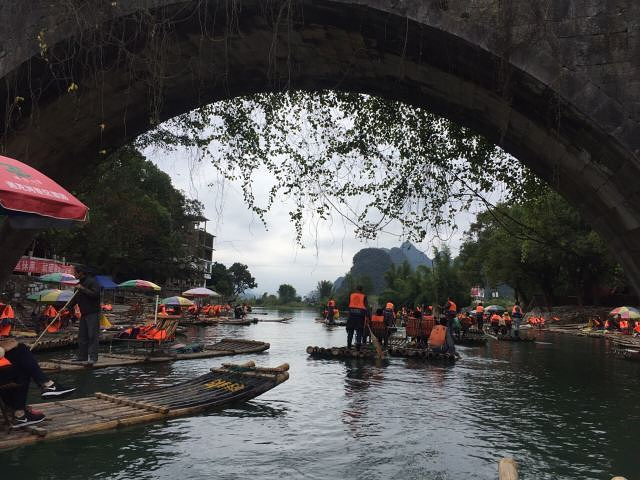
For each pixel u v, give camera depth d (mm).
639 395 8805
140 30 7492
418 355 13898
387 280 62281
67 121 8844
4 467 4336
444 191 9906
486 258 47906
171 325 11914
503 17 6445
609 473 4754
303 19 7367
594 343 22734
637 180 6441
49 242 34500
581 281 41719
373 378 9930
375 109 9844
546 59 6324
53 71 7793
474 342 20375
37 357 11172
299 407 7043
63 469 4336
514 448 5477
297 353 14125
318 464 4730
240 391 7129
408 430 6027
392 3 6715
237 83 9156
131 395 6855
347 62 8242
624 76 6195
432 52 7129
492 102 7395
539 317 39375
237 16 7410
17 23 7613
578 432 6203
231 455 4883
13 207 4750
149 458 4684
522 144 7973
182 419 6098
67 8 7383
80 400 6500
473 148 9930
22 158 8820
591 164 6938
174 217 48969
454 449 5348
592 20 6316
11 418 5188
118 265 44469
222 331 23625
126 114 9312
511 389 9203
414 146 9953
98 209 33938
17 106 8148
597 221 7852
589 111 6207
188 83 8969
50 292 16250
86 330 9844
